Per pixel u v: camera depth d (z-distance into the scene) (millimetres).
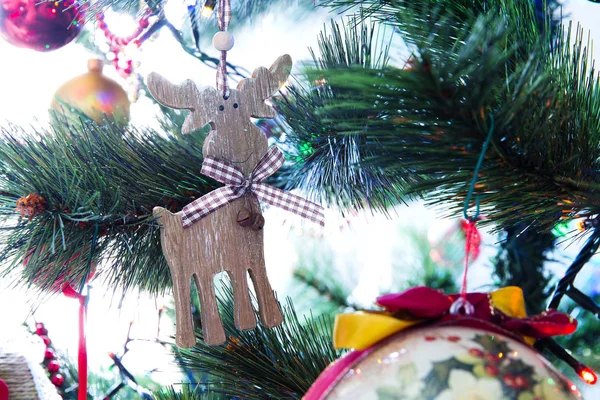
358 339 333
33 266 483
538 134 389
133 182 513
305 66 410
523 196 418
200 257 482
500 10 447
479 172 397
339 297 790
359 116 464
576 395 335
